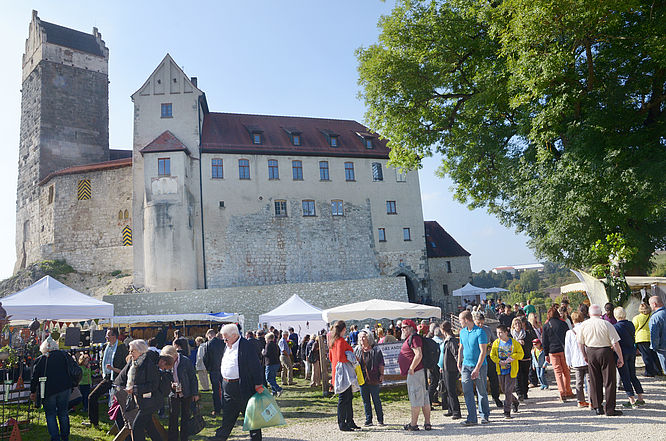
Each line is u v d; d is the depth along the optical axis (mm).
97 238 46250
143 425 7539
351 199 44531
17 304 15352
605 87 17969
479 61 22609
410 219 45969
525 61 17609
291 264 41531
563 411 9781
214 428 10609
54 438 8992
